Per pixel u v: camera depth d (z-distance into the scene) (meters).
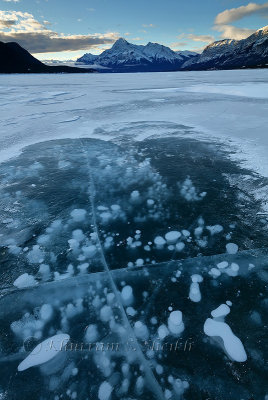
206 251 2.44
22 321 1.85
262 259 2.31
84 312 1.90
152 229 2.79
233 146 5.26
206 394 1.39
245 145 5.23
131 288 2.08
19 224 2.95
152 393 1.40
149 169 4.38
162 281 2.13
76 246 2.57
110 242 2.62
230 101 11.23
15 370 1.55
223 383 1.43
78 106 11.25
